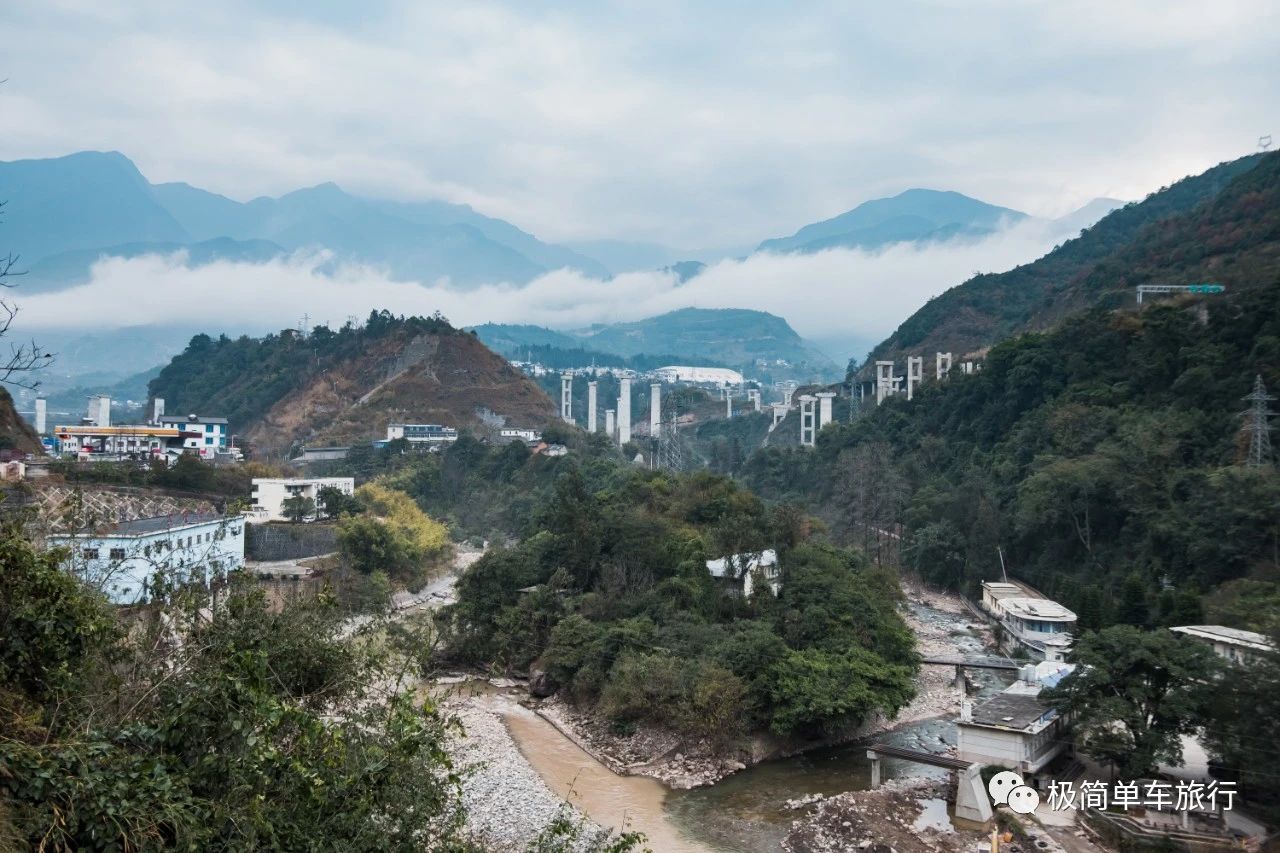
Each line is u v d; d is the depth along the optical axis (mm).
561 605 73188
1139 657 43969
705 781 52062
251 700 18531
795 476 166625
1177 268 149750
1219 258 142875
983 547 102750
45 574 19906
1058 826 43094
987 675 75000
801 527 88938
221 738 18672
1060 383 118625
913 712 65438
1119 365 112812
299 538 98188
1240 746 41281
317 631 24000
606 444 182375
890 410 161250
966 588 104312
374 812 19578
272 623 23297
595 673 63375
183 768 18156
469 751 54469
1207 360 95000
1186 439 88500
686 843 43562
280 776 18047
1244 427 80062
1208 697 42688
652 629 65625
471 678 72688
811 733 58844
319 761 18641
